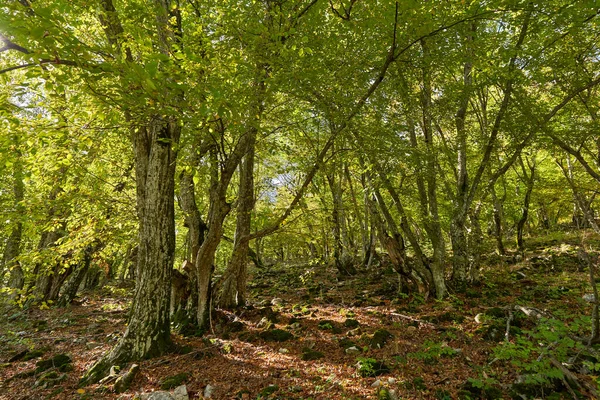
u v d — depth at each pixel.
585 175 16.41
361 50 7.94
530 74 9.59
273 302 12.09
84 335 9.34
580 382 4.49
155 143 6.85
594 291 5.29
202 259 8.09
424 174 8.73
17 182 13.38
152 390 5.45
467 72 11.11
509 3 6.45
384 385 5.04
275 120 7.79
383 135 7.57
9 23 3.32
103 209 9.54
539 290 9.70
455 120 11.02
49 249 8.96
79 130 5.41
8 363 7.43
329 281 15.88
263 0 6.67
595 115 10.86
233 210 11.57
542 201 18.84
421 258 10.23
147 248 6.78
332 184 14.76
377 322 8.23
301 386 5.26
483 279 11.67
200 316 8.48
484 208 15.40
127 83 3.76
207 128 5.26
